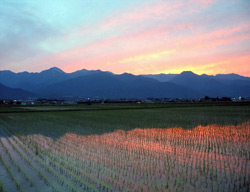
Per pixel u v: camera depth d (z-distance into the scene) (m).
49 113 48.16
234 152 12.65
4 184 8.05
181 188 7.57
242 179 8.33
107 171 9.41
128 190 7.46
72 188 7.67
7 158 11.45
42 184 8.02
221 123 26.88
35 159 11.24
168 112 48.75
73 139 16.80
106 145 14.62
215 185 7.79
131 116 38.72
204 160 10.98
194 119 32.25
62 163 10.56
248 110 53.97
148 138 17.19
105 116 38.94
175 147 14.00
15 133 19.88
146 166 10.07
